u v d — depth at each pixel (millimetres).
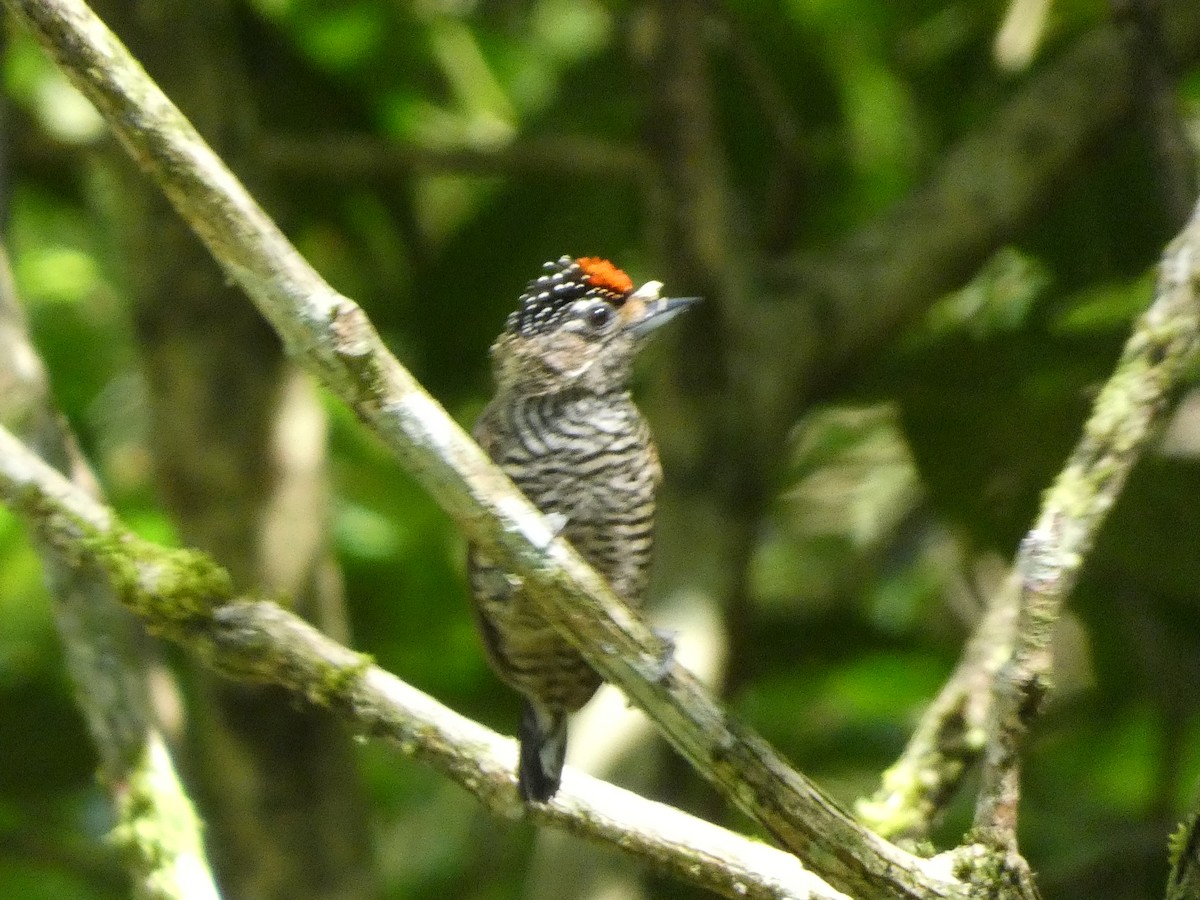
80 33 5203
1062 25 12828
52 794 12219
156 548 6395
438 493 5781
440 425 5699
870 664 13031
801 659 12586
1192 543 10570
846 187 13438
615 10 13203
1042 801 12984
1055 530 5938
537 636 8172
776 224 11789
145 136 5297
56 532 6395
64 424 8180
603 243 13023
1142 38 9461
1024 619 5906
